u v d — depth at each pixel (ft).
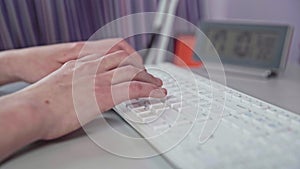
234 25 2.15
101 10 2.49
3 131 1.03
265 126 1.09
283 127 1.09
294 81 1.90
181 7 2.75
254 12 3.00
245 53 2.07
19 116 1.08
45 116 1.14
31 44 2.37
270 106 1.29
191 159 0.90
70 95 1.26
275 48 1.97
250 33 2.07
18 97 1.18
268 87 1.78
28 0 2.31
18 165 1.01
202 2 2.84
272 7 3.00
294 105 1.49
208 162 0.88
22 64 1.75
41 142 1.15
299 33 2.88
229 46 2.14
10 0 2.25
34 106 1.14
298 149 0.94
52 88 1.26
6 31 2.28
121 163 1.01
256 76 1.98
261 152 0.92
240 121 1.14
